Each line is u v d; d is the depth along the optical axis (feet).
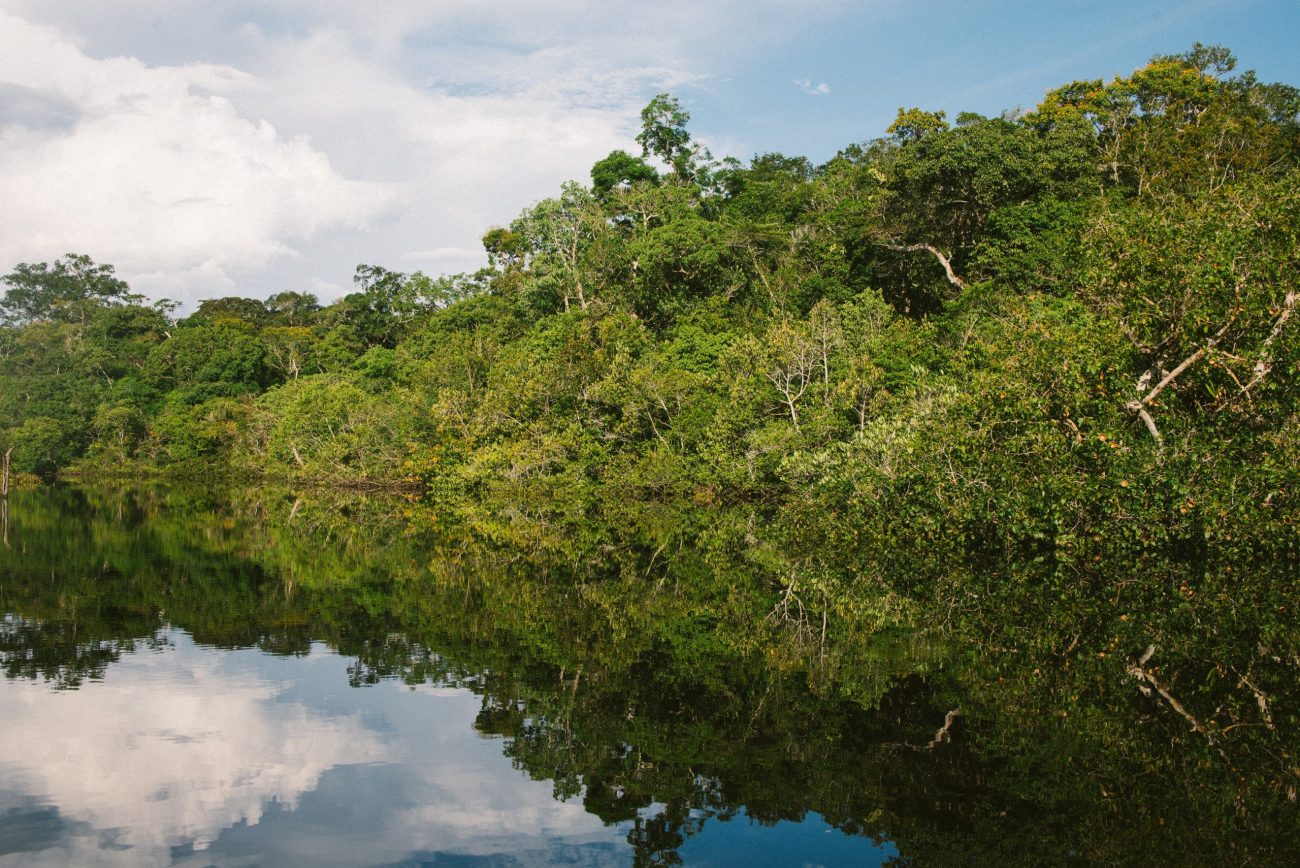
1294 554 58.70
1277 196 65.00
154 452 245.86
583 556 82.38
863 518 86.07
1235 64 171.63
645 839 23.67
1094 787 26.22
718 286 173.47
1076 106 170.60
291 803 26.48
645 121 224.12
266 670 41.96
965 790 26.43
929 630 47.88
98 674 41.19
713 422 130.11
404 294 283.18
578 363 149.89
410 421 172.35
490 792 27.22
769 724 33.06
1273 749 29.01
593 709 35.45
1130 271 67.41
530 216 199.82
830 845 22.93
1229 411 63.26
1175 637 43.19
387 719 34.45
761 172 233.14
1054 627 46.50
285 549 89.56
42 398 245.04
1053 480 62.18
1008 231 131.23
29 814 25.68
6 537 100.73
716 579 67.97
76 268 368.48
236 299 361.71
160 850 23.32
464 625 52.31
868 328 125.39
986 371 77.51
